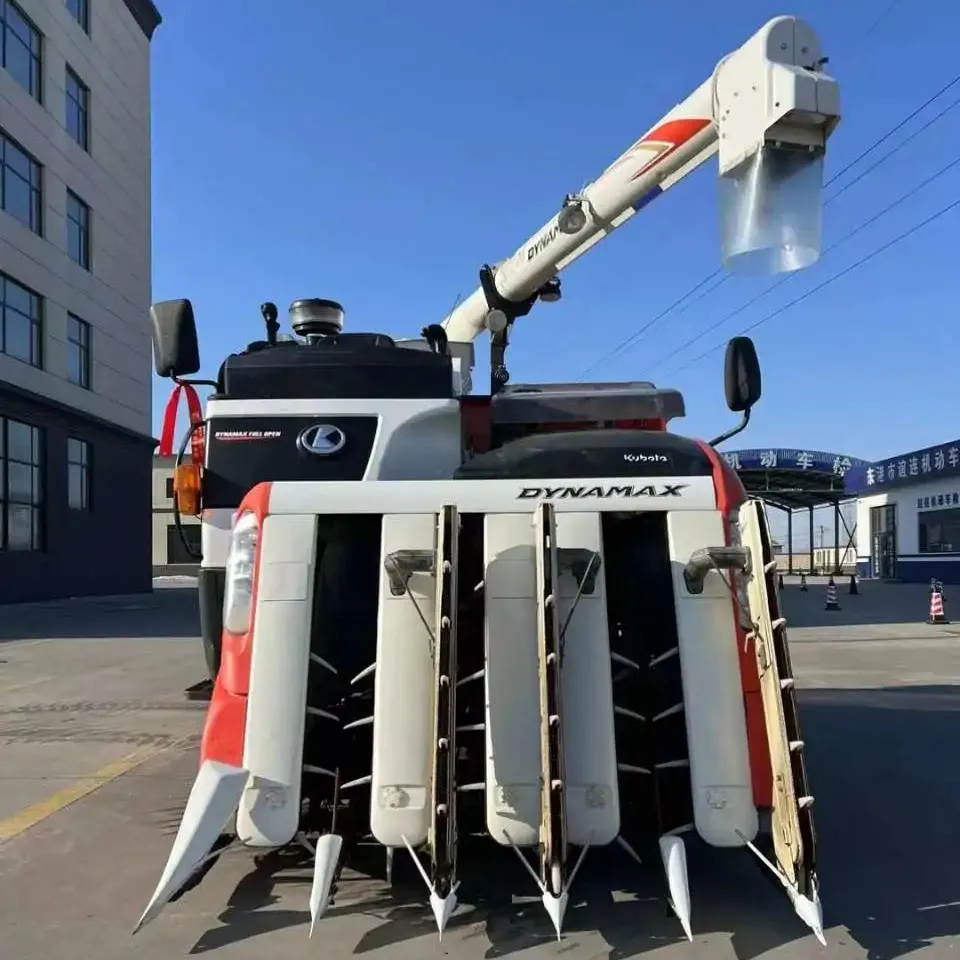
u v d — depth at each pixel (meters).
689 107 5.84
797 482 37.69
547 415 5.80
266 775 3.54
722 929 3.64
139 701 8.99
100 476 30.75
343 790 3.95
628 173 6.35
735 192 5.11
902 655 12.64
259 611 3.69
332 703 4.01
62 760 6.57
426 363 5.39
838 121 4.88
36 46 26.84
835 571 44.62
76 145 28.95
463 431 5.66
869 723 7.84
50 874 4.32
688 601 3.72
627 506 3.86
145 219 34.75
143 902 3.97
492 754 3.54
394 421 5.28
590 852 4.36
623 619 4.17
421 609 3.68
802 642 14.28
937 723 7.84
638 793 4.08
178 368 5.10
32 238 26.17
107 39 31.34
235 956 3.45
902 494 34.38
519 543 3.75
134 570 33.31
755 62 4.97
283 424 5.24
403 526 3.78
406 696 3.60
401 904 3.87
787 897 3.64
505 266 8.06
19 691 9.61
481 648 3.87
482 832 3.81
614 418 5.86
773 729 3.45
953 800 5.57
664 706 4.00
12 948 3.53
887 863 4.48
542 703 3.37
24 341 25.98
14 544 25.42
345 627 4.06
